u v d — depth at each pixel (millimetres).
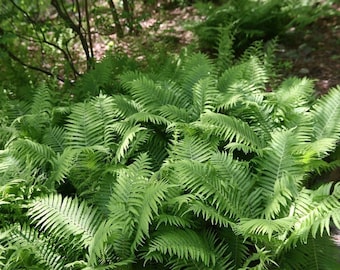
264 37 4141
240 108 2566
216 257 1920
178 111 2543
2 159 2318
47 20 3525
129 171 2113
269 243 1898
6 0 3418
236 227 1893
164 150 2496
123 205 1966
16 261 1874
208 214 1881
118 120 2602
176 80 2982
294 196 1983
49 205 2012
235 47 4059
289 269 1930
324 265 1914
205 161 2213
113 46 3910
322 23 4211
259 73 2836
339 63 3531
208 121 2305
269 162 2168
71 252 1978
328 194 1903
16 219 2123
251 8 4094
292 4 4273
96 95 3049
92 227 1980
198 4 4398
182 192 2096
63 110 2695
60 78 3656
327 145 2084
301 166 2174
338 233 2162
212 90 2600
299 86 2570
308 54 3756
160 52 3539
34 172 2340
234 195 2041
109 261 1938
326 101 2451
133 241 1929
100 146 2254
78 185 2318
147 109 2598
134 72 3115
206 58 3006
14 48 3707
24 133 2580
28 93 3145
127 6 3619
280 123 2457
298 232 1816
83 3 4312
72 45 3990
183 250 1797
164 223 1970
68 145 2525
